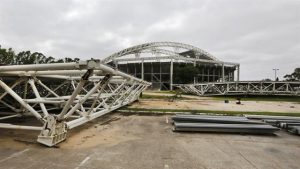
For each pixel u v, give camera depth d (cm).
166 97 3828
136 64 8931
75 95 693
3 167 549
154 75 8719
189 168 574
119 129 1036
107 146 751
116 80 1273
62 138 779
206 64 9119
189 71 7944
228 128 998
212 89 5153
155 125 1164
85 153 671
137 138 874
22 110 1059
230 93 5109
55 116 735
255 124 1095
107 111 1259
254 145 817
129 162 606
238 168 585
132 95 1998
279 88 4975
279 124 1195
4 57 3447
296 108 2431
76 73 841
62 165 573
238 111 1883
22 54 4034
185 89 5791
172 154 685
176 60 8525
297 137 961
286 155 708
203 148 759
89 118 990
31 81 899
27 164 573
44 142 720
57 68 654
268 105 2795
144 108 1919
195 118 1188
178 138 892
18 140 778
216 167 587
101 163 594
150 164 595
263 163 629
